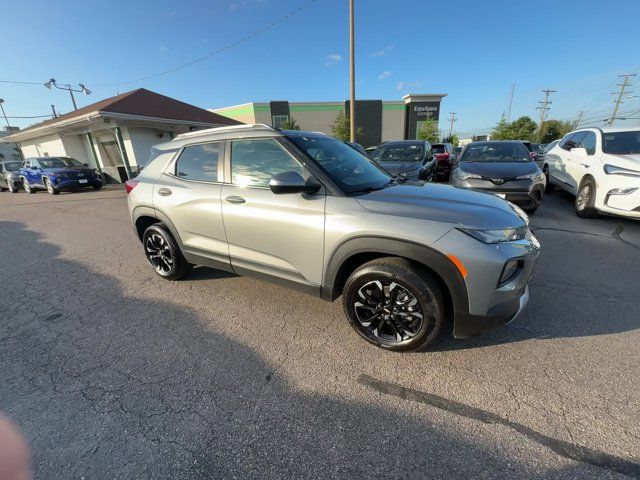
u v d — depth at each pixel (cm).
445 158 1397
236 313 315
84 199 1190
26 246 588
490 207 238
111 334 288
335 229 239
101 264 470
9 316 327
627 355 236
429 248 211
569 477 155
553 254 436
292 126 3897
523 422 185
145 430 188
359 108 4431
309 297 343
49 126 1559
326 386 218
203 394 214
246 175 290
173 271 380
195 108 1917
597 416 187
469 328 220
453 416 191
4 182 1683
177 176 343
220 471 163
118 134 1416
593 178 584
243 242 295
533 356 239
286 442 178
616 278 360
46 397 216
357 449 173
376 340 251
